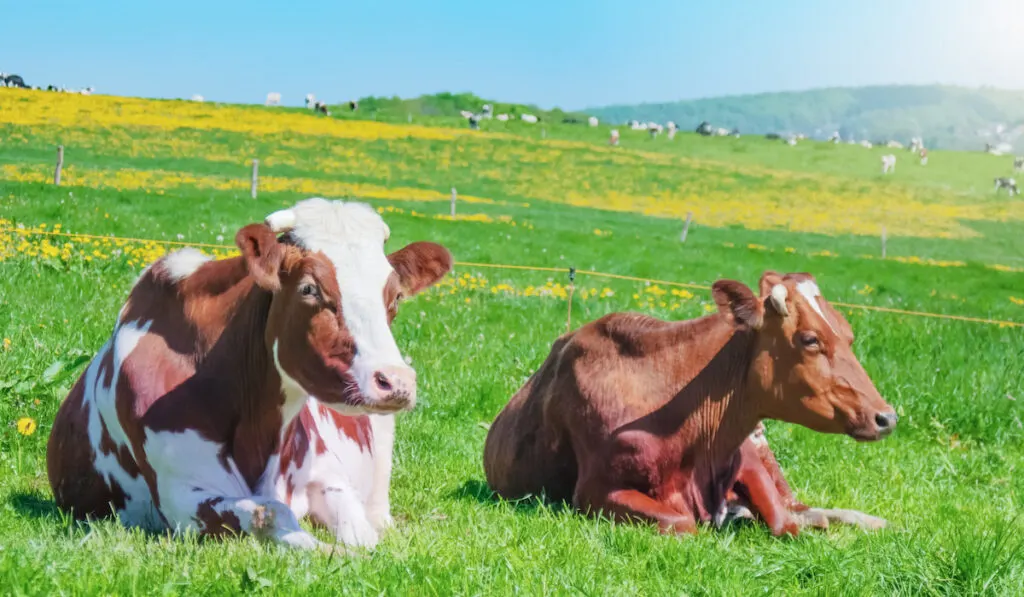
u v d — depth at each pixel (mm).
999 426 11070
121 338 5996
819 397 6621
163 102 71750
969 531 6086
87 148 48844
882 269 36438
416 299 16266
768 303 6758
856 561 5484
